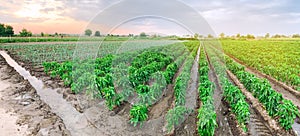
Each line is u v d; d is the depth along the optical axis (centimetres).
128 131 705
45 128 698
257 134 703
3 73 1470
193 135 689
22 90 1085
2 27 6431
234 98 863
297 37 11094
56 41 5294
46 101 952
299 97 1057
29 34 6956
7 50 2919
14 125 714
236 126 747
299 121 788
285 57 2394
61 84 1198
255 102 949
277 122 766
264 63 1892
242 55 2562
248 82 1105
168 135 689
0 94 1022
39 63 1948
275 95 786
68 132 688
